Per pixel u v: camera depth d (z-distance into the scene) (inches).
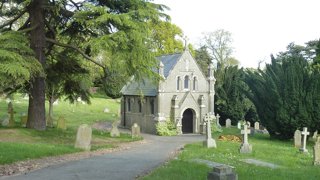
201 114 1831.9
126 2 1064.2
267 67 1526.8
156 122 1745.8
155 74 1046.4
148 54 981.2
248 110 2110.0
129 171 575.2
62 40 1243.8
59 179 509.7
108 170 581.3
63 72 1254.9
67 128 1395.2
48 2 1082.1
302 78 1402.6
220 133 1676.9
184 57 1825.8
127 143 1128.8
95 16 983.6
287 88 1401.3
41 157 692.7
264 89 1464.1
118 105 2839.6
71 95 1365.7
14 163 616.4
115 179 515.8
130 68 977.5
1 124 1332.4
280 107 1401.3
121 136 1309.1
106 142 1096.2
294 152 995.9
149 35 1007.0
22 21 1408.7
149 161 689.0
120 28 979.3
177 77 1800.0
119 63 944.3
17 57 900.0
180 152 866.8
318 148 784.9
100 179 514.6
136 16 1026.1
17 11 1150.3
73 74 1262.3
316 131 1416.1
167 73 1788.9
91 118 2111.2
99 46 913.5
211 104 1860.2
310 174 613.3
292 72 1406.3
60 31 1210.6
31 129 1097.4
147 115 1833.2
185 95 1803.6
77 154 764.6
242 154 874.1
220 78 2074.3
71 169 584.7
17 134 1005.8
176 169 577.0
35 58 994.7
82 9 1037.2
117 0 1074.7
